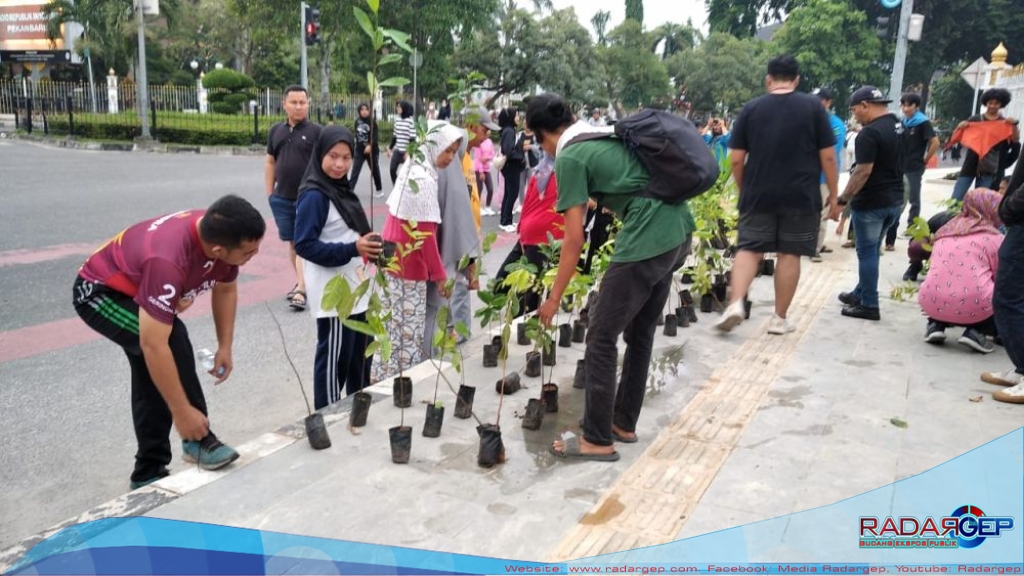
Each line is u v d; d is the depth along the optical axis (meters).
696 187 3.30
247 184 15.12
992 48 42.09
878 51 40.50
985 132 9.02
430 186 4.80
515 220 12.42
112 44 38.72
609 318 3.45
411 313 4.91
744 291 5.36
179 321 3.43
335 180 4.11
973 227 5.18
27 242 8.81
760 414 4.11
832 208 5.91
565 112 3.69
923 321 6.07
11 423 4.29
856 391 4.45
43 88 30.97
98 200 11.97
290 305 6.85
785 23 43.56
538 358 4.76
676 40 55.19
